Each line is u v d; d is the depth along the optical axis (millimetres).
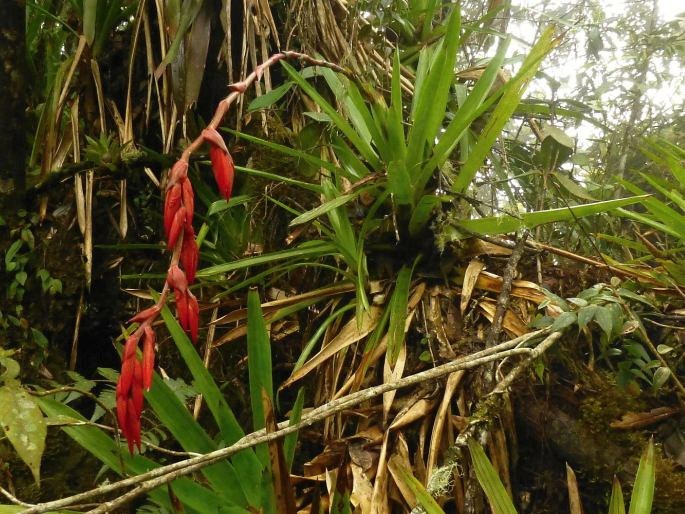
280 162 1709
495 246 1492
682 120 1955
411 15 1968
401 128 1398
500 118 1352
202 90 1774
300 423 1029
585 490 1288
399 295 1394
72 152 1681
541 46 1293
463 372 1340
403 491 1218
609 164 1833
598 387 1292
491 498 973
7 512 949
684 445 1207
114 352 1643
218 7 1660
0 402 910
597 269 1484
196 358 1086
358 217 1576
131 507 1346
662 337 1406
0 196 1449
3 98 1403
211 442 1084
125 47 1765
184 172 793
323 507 1251
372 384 1433
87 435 1033
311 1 1815
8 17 1380
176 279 787
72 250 1575
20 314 1453
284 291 1674
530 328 1357
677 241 1663
